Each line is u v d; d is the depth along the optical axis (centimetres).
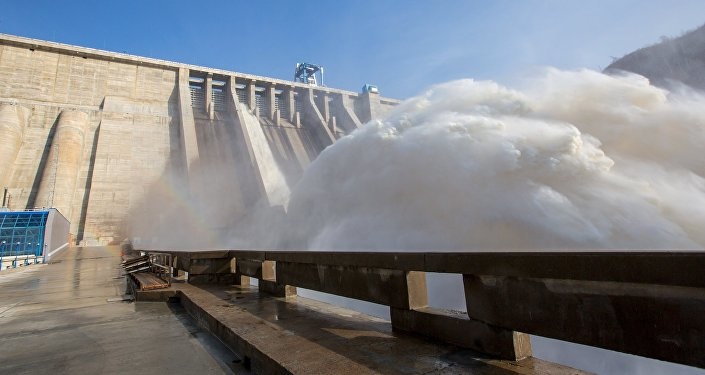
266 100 8600
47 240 2939
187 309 732
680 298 225
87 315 703
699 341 214
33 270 1998
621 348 253
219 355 447
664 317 231
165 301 834
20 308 798
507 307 329
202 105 7888
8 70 6375
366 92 9625
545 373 294
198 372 392
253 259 855
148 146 6581
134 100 7112
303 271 644
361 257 498
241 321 511
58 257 3284
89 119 6519
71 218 5431
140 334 551
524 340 335
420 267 409
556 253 288
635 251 246
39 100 6375
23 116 6006
